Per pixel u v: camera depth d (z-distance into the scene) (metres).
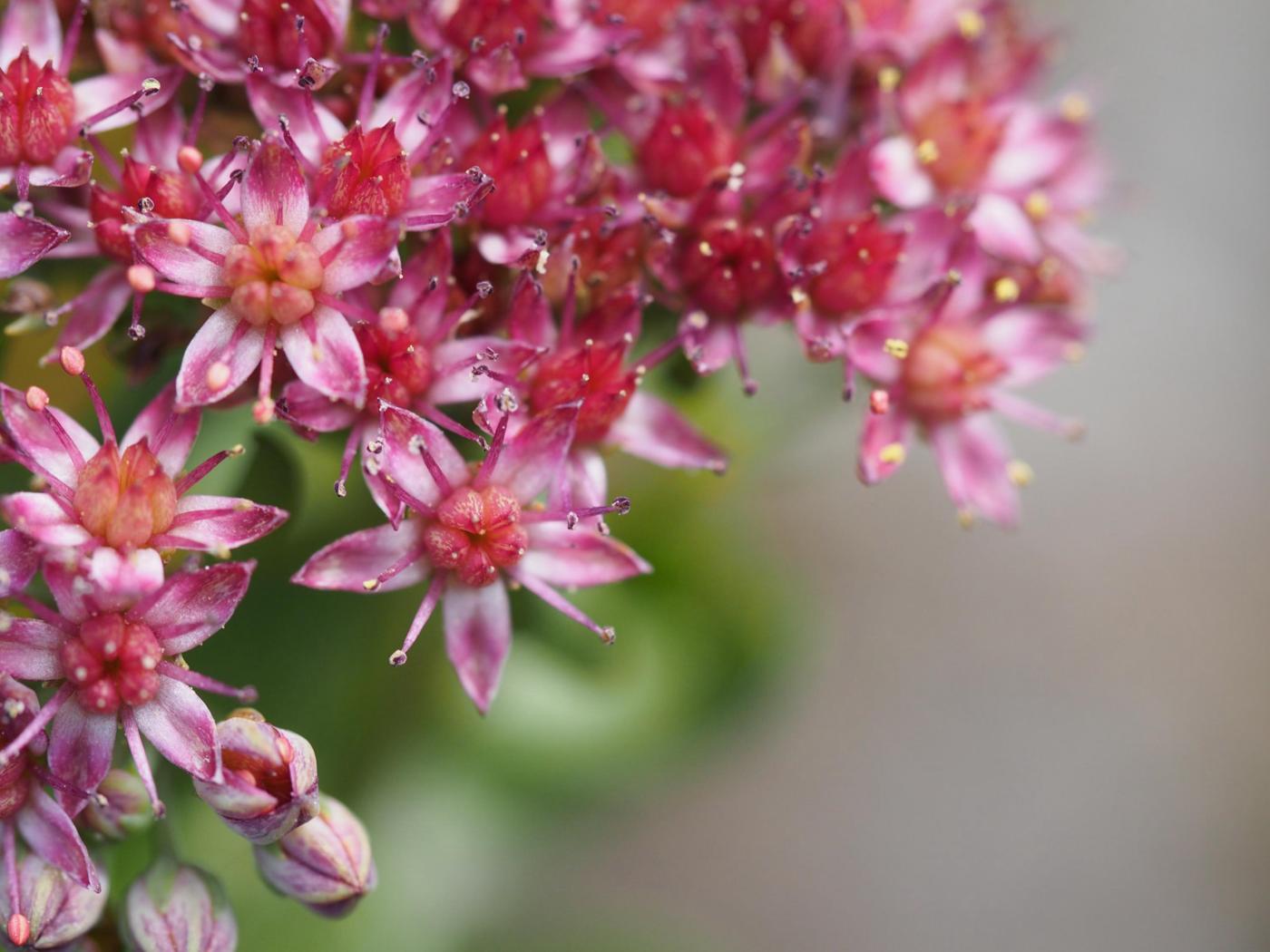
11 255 0.11
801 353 0.13
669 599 0.13
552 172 0.11
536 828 0.13
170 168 0.11
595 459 0.11
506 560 0.11
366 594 0.12
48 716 0.10
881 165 0.12
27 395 0.11
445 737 0.13
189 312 0.11
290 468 0.11
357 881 0.11
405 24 0.11
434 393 0.11
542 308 0.11
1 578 0.10
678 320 0.12
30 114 0.11
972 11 0.12
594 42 0.12
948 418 0.12
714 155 0.12
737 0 0.12
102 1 0.11
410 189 0.11
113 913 0.11
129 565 0.11
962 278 0.12
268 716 0.12
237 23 0.11
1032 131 0.12
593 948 0.14
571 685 0.13
